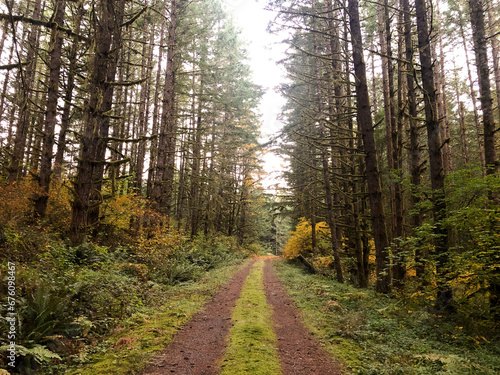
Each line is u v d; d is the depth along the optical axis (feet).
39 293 14.75
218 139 82.07
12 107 57.88
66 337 15.10
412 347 17.33
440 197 25.64
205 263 54.54
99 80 27.68
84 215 28.09
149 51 63.82
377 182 31.73
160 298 26.91
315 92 57.88
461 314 21.77
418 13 27.73
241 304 27.32
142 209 42.45
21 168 50.39
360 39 32.35
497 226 20.07
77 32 29.55
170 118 57.52
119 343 15.98
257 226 123.95
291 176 69.15
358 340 18.88
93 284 20.12
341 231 62.85
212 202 71.87
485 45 31.14
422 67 27.37
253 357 15.29
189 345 17.19
